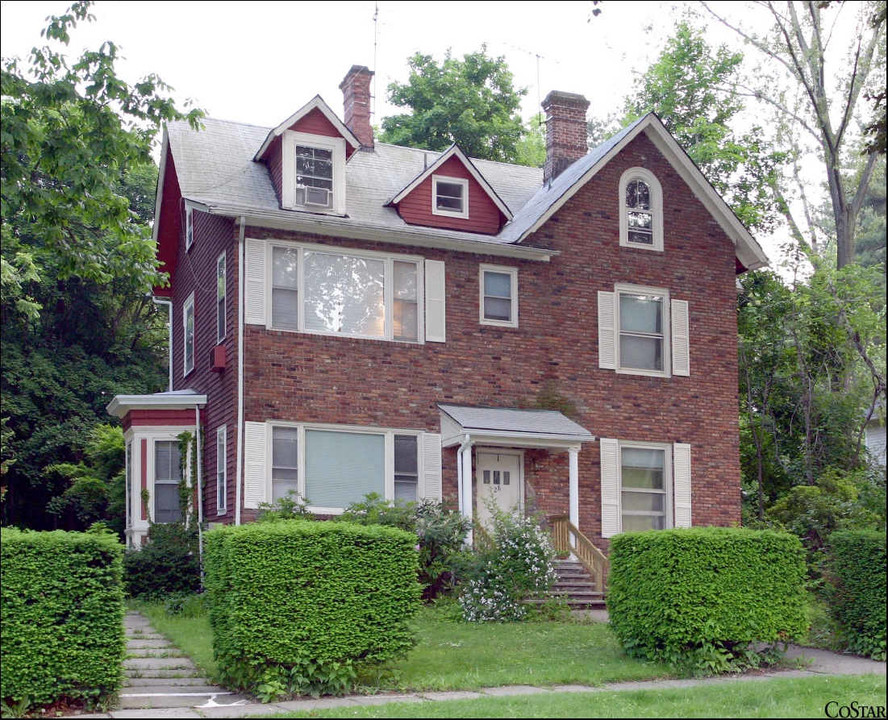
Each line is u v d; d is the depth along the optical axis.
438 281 23.94
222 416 22.72
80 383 34.22
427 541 21.23
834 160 32.44
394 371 23.22
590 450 24.64
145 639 16.91
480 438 22.47
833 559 17.02
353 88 27.22
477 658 15.19
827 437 30.45
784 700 11.95
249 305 22.09
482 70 44.62
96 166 17.72
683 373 25.81
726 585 14.77
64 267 18.84
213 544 13.77
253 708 12.21
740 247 27.00
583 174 25.05
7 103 16.98
